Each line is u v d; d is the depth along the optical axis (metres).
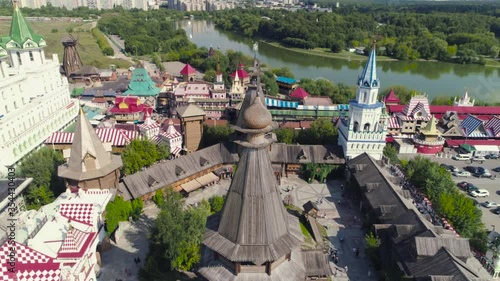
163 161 94.50
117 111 135.38
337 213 85.31
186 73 182.75
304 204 82.12
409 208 70.75
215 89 149.12
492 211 89.31
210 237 27.08
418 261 58.06
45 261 46.72
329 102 153.88
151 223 78.38
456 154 118.38
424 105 130.50
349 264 69.19
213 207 78.19
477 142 122.31
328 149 100.06
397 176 90.19
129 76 195.75
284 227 27.03
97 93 161.12
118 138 104.62
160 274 63.06
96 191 71.88
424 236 60.69
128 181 81.38
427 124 118.50
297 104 142.88
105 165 73.69
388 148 104.25
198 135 104.38
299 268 27.80
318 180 99.06
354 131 95.62
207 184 93.56
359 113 93.69
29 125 99.62
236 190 26.30
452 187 85.25
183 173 88.75
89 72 193.62
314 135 110.19
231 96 146.50
